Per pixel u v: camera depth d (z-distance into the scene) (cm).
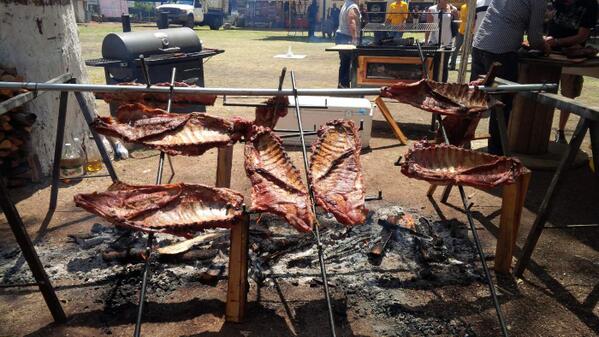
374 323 297
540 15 516
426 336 286
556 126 788
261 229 391
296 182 287
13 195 485
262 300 318
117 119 342
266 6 3153
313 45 1988
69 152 529
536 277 352
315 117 629
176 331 287
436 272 352
